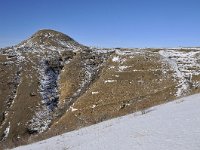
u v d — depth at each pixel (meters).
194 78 79.75
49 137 29.56
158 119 19.42
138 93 80.56
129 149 13.50
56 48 150.25
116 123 23.86
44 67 117.88
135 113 27.78
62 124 77.31
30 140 31.17
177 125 15.86
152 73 92.12
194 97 28.92
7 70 114.25
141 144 13.81
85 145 17.67
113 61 113.75
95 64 117.06
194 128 14.24
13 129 81.19
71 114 81.25
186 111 19.83
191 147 11.27
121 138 16.53
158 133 15.12
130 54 117.81
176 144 12.20
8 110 90.75
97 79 103.50
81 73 109.38
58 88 104.31
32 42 161.62
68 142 21.38
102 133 20.55
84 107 82.62
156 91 77.31
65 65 121.19
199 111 18.58
